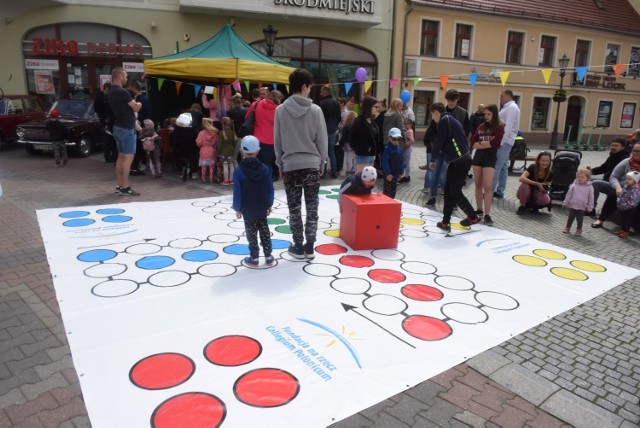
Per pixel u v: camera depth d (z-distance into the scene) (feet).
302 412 8.06
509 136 25.89
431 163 19.22
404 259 16.01
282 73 32.19
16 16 46.11
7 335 10.23
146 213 20.67
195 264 14.67
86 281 13.12
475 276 14.79
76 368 9.05
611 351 10.61
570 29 75.77
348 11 54.80
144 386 8.56
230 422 7.72
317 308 11.98
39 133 36.88
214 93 36.47
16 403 8.06
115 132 23.30
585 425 8.11
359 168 21.16
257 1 50.60
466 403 8.55
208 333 10.51
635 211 20.24
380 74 62.39
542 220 22.71
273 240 17.46
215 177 29.01
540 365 9.93
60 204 21.86
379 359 9.80
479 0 68.95
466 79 69.51
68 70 48.88
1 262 14.43
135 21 49.14
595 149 72.33
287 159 14.53
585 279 14.94
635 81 84.89
